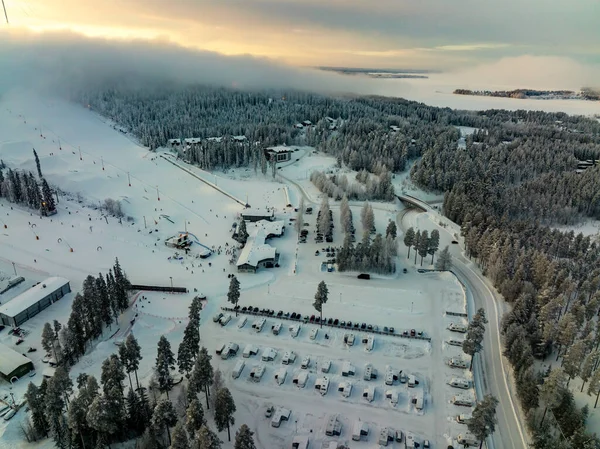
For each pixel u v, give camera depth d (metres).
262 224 186.75
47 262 147.50
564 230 195.38
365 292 137.88
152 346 112.00
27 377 98.56
